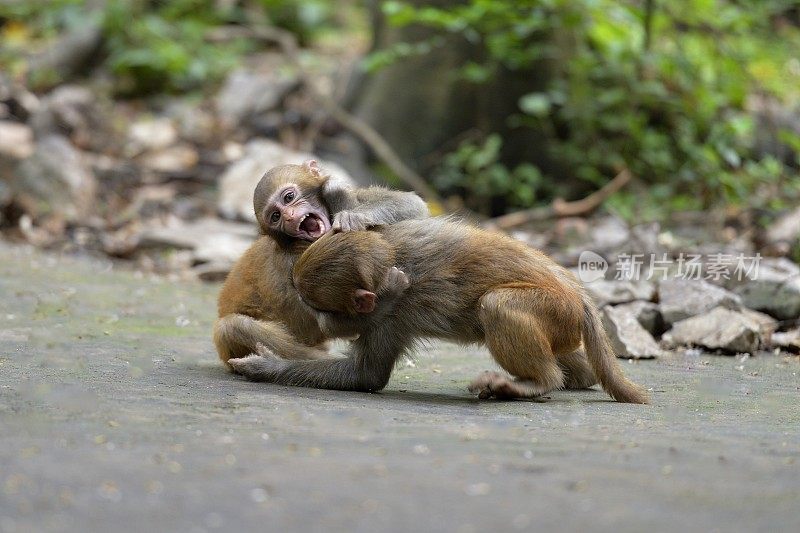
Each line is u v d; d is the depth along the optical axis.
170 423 6.84
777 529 4.59
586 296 9.22
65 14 28.56
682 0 22.20
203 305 14.13
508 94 22.66
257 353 9.80
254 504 4.85
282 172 10.67
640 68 22.02
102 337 11.16
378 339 8.99
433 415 7.72
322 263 8.66
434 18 19.94
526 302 8.67
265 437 6.47
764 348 11.98
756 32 25.25
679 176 20.94
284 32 31.38
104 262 17.89
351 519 4.64
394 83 23.17
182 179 22.53
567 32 22.53
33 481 5.16
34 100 24.84
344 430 6.83
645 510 4.86
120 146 23.95
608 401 8.85
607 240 16.48
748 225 18.58
